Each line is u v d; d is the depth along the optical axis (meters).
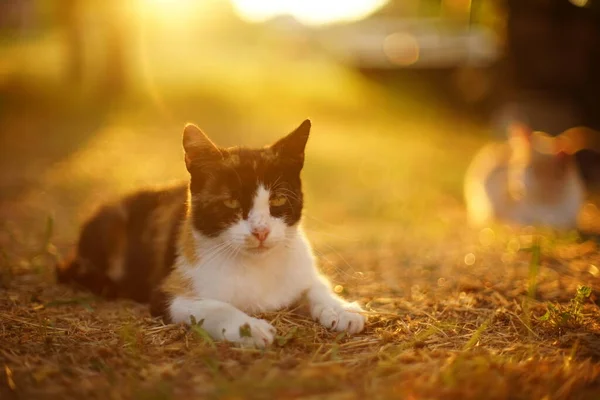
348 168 11.36
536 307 4.04
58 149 11.95
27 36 20.41
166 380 2.96
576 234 6.52
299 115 17.56
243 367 3.08
